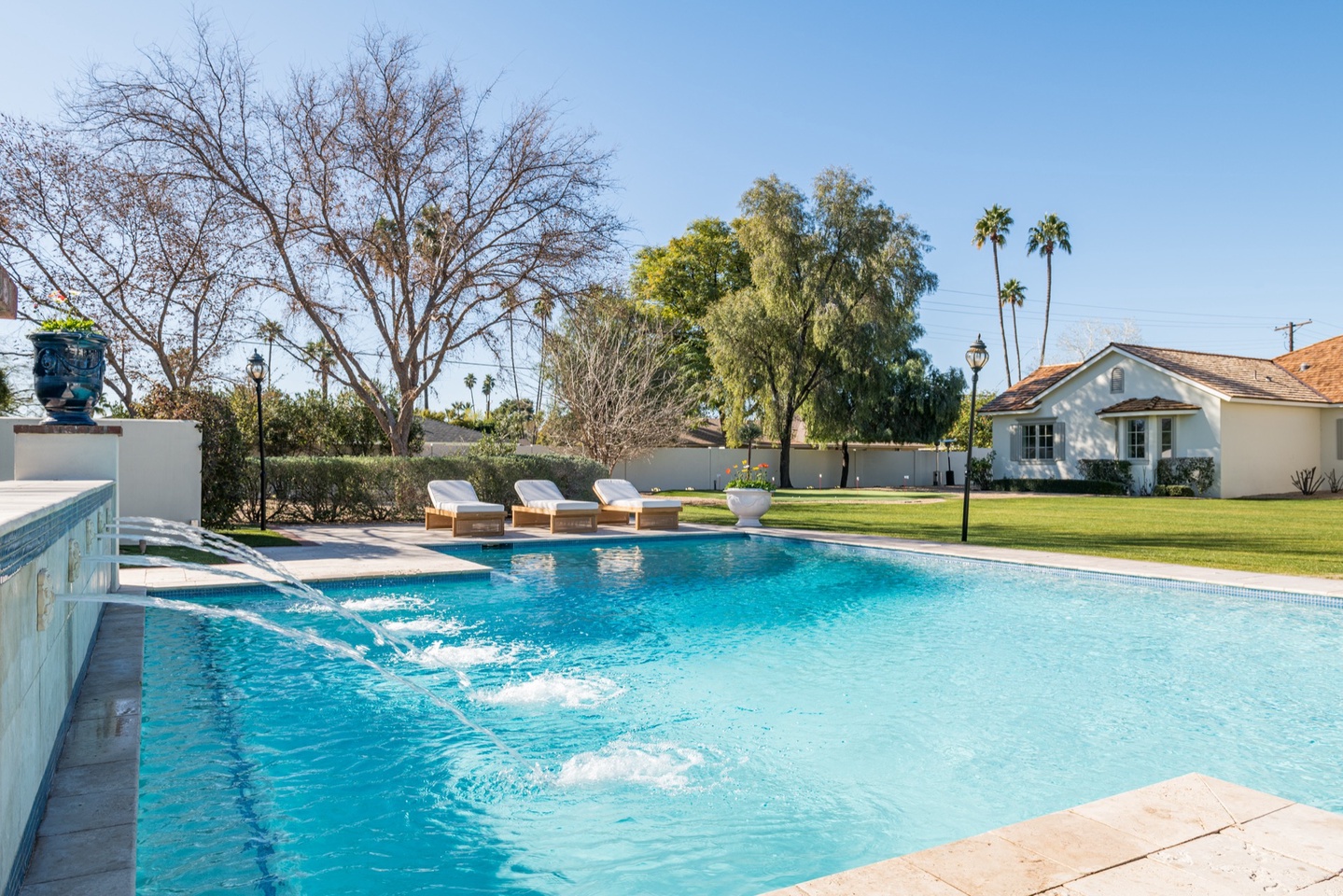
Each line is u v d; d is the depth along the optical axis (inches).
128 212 654.5
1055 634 272.7
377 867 120.0
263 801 142.3
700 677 221.8
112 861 99.1
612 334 966.4
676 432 1029.2
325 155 672.4
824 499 1002.7
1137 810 112.9
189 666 223.6
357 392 725.9
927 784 151.3
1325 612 301.7
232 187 637.9
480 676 220.8
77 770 129.3
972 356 477.1
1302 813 112.0
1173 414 1005.8
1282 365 1197.1
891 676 222.8
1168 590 349.1
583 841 129.0
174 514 420.5
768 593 347.9
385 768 156.9
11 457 407.2
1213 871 94.6
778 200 1288.1
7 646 88.0
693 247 1596.9
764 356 1328.7
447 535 524.4
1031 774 155.9
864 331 1283.2
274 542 473.1
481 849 125.9
